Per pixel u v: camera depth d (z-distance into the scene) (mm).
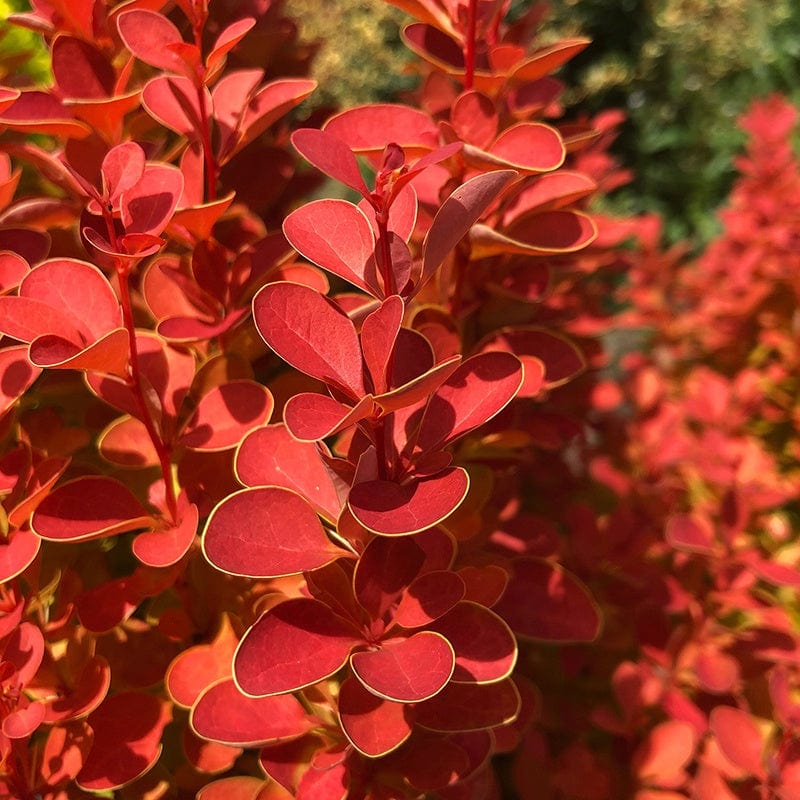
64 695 186
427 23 219
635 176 1229
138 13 175
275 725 166
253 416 179
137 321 218
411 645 149
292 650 146
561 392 314
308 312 147
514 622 211
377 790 175
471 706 167
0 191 190
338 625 153
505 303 243
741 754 231
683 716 269
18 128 190
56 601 205
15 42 287
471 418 154
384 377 141
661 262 516
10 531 179
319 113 264
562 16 1192
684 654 280
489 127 197
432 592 156
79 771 171
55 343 149
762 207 451
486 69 229
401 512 138
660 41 1181
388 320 136
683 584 301
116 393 169
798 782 223
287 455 169
